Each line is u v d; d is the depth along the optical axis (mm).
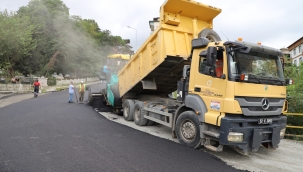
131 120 9312
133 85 8773
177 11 6812
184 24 7043
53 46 37094
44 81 29109
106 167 4367
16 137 6324
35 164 4441
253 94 4902
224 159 5090
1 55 25297
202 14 7164
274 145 5172
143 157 4953
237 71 4879
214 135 5016
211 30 6652
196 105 5496
